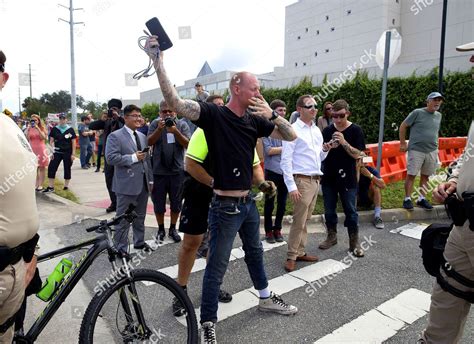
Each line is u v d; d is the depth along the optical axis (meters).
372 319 3.18
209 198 3.10
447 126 12.28
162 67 2.23
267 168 4.98
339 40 44.16
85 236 5.43
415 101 12.51
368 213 6.11
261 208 6.36
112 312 2.43
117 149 4.41
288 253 4.22
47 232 5.63
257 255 3.14
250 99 2.61
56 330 3.00
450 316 2.09
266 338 2.91
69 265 2.38
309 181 4.14
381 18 39.41
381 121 6.27
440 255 2.19
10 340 1.87
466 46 2.40
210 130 2.57
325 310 3.34
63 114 8.59
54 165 8.36
